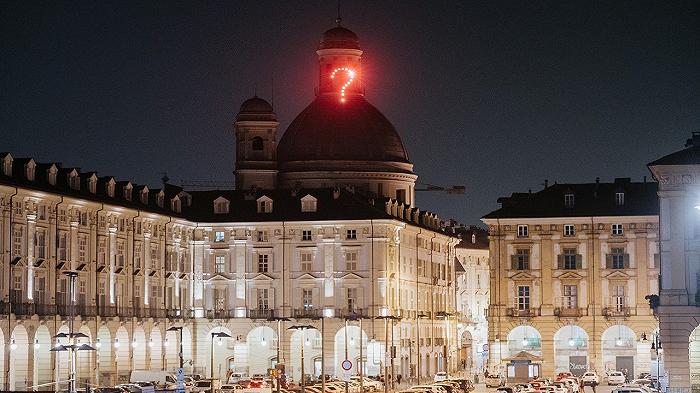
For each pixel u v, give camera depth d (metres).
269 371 184.12
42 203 173.62
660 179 149.88
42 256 173.88
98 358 184.75
